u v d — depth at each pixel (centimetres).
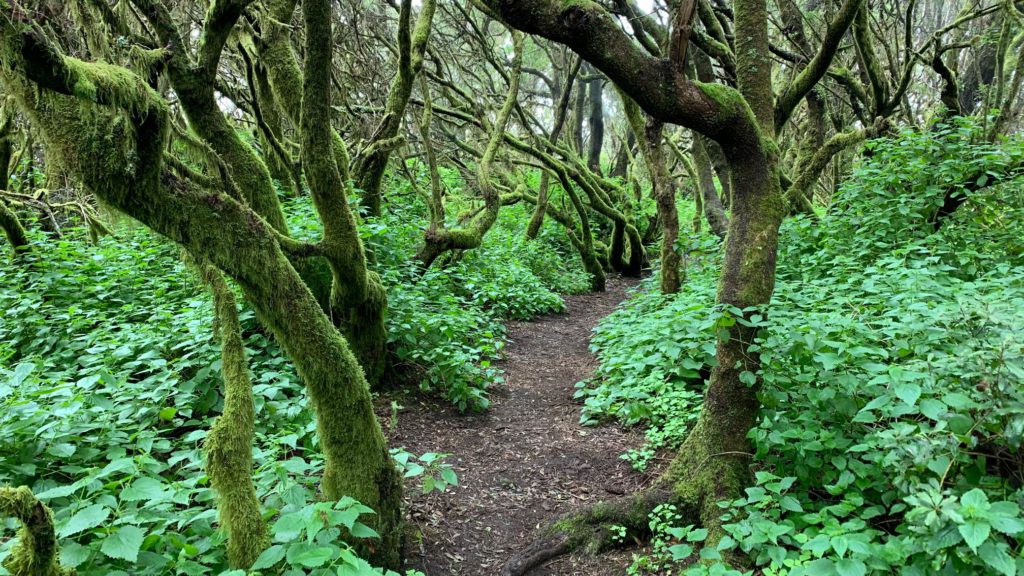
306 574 214
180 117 628
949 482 238
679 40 277
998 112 630
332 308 491
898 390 239
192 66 412
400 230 777
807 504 290
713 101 298
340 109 897
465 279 867
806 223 652
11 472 264
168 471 321
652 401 468
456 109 1184
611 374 559
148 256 621
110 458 279
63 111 209
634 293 891
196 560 237
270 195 460
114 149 213
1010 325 248
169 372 380
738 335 321
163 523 246
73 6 294
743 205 333
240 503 229
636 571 292
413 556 307
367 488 279
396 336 539
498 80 1936
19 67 175
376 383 511
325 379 271
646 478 387
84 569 210
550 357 718
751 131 315
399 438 446
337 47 927
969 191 552
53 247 609
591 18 262
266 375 412
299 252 421
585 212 1279
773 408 314
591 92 2089
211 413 391
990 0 1103
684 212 1758
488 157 897
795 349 311
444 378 521
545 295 993
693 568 247
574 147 2008
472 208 1126
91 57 308
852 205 629
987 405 224
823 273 585
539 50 1912
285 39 570
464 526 341
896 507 241
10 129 706
